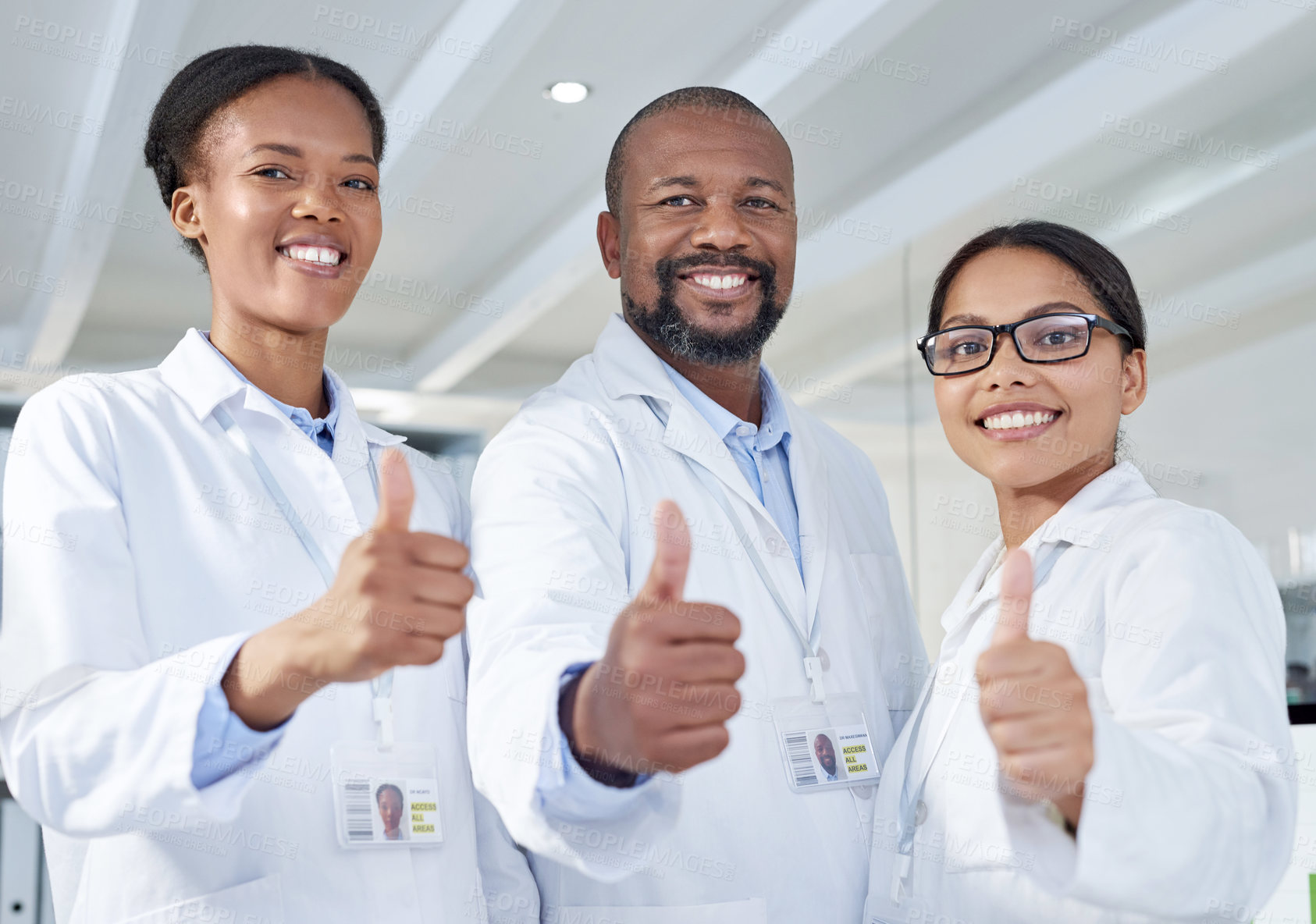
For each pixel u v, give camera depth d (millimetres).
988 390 1373
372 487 1528
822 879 1438
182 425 1417
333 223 1435
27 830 2736
